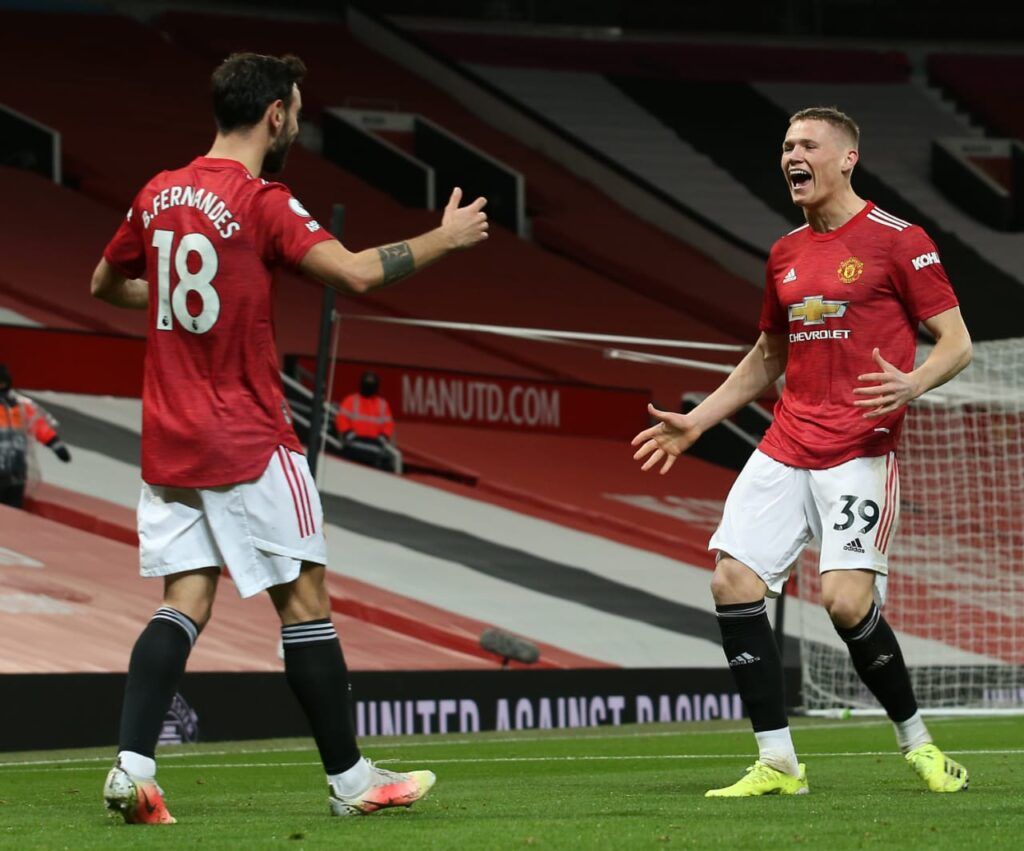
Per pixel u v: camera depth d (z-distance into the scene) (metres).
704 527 66.44
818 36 108.00
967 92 104.81
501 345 75.12
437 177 89.75
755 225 92.94
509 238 87.12
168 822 13.59
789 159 17.58
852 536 17.17
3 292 64.31
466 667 48.25
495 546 59.47
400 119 89.19
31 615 43.56
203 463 13.80
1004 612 61.25
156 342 14.09
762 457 17.72
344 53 96.56
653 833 12.18
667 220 93.06
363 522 58.25
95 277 15.30
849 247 17.38
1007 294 88.50
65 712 33.62
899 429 17.56
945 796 16.41
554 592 56.28
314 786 20.70
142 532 14.20
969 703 50.66
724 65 104.81
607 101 100.12
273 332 14.26
